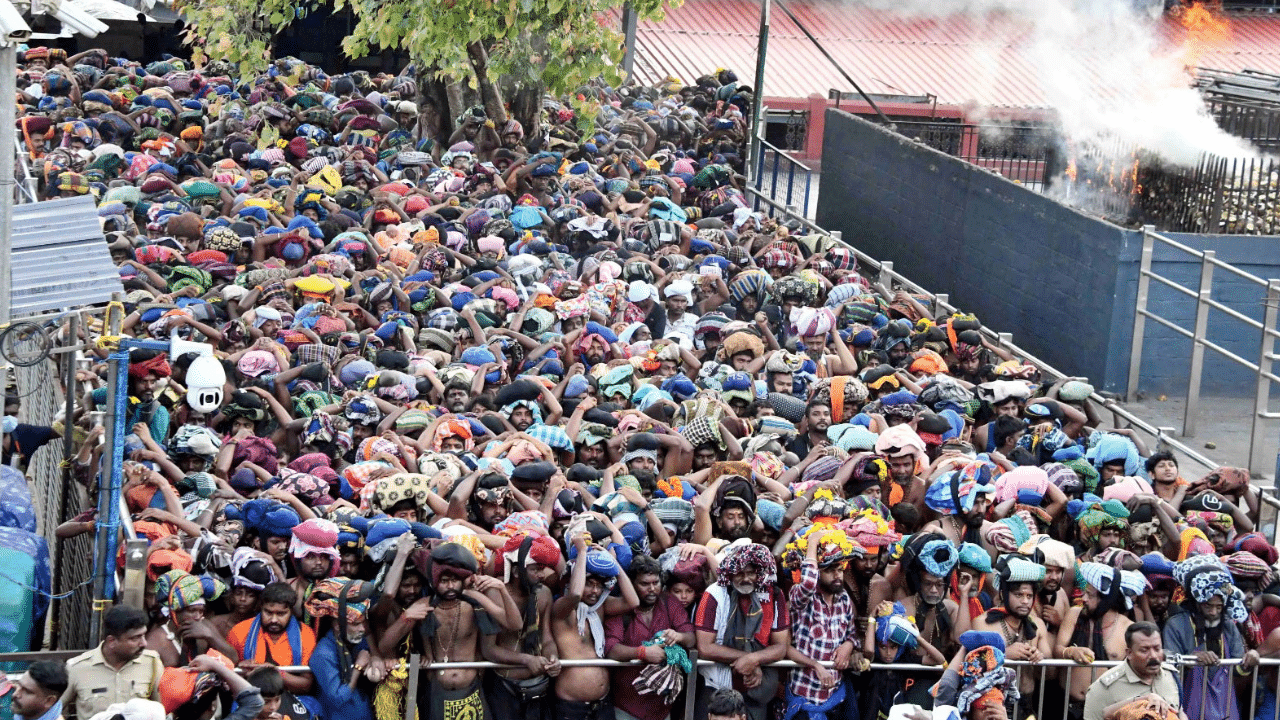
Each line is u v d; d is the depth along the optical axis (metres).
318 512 13.09
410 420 16.00
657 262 23.08
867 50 44.12
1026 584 12.87
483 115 28.98
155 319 17.98
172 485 13.52
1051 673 13.29
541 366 18.23
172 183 24.36
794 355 18.72
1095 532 14.76
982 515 14.14
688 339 20.94
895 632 12.54
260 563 11.87
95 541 11.73
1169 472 16.56
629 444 14.88
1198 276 23.98
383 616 11.84
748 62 43.59
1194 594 13.23
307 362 17.88
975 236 27.83
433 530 12.26
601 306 20.31
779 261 23.78
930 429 16.83
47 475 15.76
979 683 12.06
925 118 39.53
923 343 20.78
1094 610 13.32
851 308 21.73
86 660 10.74
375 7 28.98
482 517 13.55
